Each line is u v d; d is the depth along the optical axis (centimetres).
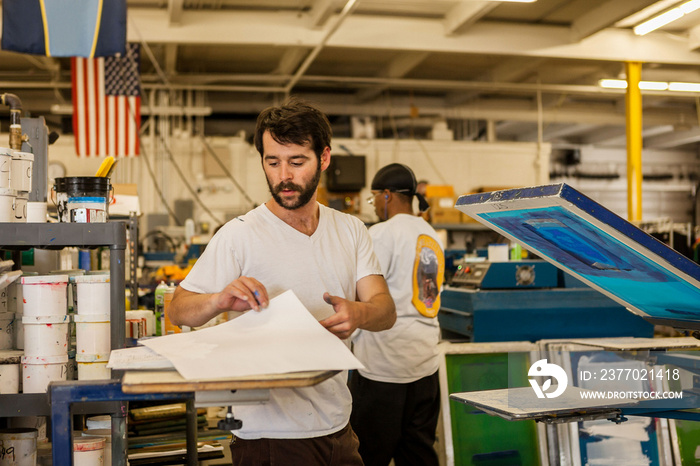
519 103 1258
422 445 275
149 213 1048
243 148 1130
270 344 131
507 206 148
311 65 1100
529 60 1036
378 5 830
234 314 182
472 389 314
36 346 193
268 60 1076
